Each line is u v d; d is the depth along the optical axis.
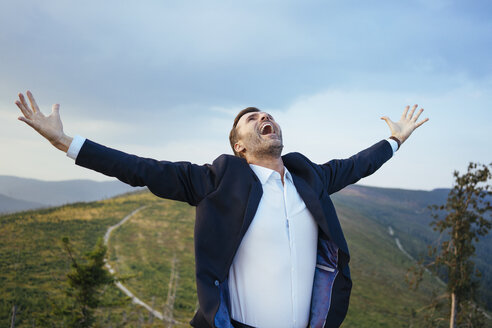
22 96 2.32
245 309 2.35
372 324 60.03
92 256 25.59
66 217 96.06
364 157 3.01
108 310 47.69
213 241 2.27
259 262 2.31
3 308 46.62
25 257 68.69
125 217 101.00
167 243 85.06
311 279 2.48
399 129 3.32
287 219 2.39
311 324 2.43
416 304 73.38
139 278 63.34
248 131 2.54
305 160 2.70
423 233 166.25
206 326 2.23
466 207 22.91
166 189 2.35
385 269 95.75
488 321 39.94
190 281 65.69
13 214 95.88
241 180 2.35
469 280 22.73
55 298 51.69
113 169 2.31
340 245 2.40
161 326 45.34
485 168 22.11
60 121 2.39
